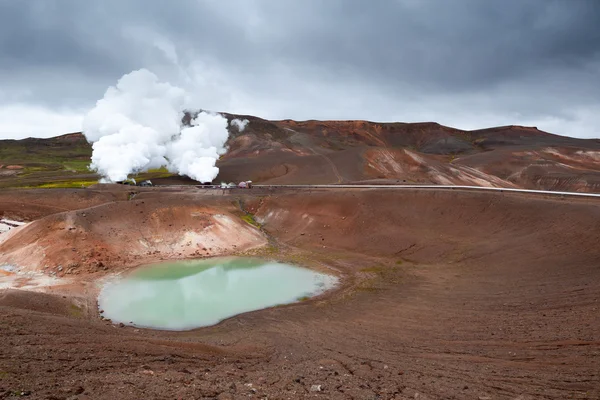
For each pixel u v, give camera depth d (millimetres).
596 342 16125
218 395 10305
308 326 24719
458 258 37656
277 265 39844
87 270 36500
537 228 37781
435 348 18969
